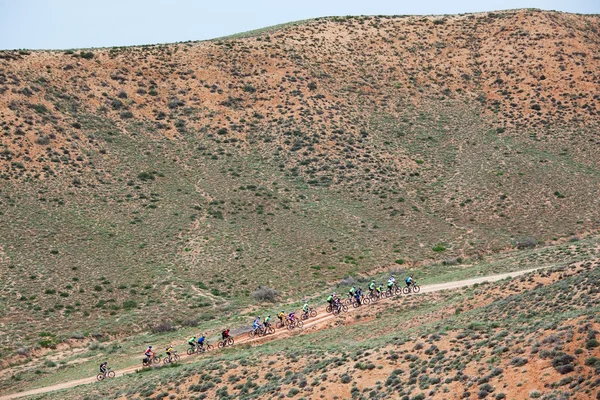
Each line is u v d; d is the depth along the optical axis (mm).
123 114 103125
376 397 26891
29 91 98375
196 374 38438
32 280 67125
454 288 55188
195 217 84312
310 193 92000
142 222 81438
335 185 94250
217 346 51281
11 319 60344
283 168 96875
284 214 87062
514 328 29219
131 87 108938
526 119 108125
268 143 101938
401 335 36844
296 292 70500
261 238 81250
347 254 79062
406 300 54094
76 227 77875
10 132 89812
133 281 70125
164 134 101500
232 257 76750
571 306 32469
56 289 66375
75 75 107375
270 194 90938
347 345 38375
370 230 84562
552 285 38219
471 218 87250
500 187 92688
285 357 37812
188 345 53875
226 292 69875
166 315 64188
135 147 96812
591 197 88500
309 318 55750
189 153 98438
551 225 83812
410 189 94250
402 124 109125
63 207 80875
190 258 75750
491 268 65375
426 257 79188
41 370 51969
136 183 89062
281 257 77438
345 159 99500
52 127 94000
